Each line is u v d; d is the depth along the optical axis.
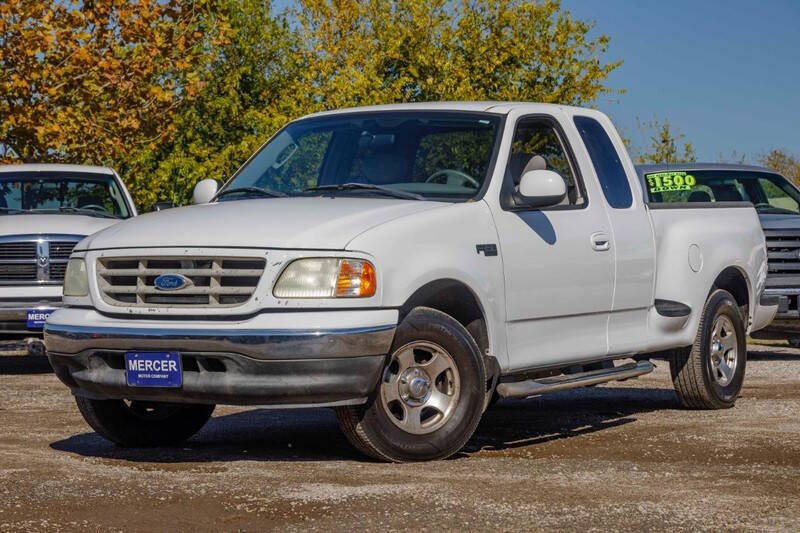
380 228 7.41
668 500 6.30
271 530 5.56
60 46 23.48
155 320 7.38
